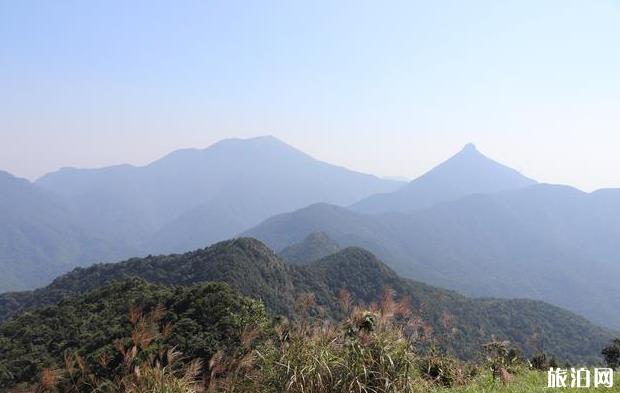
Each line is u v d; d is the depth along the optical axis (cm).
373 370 629
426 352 855
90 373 671
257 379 650
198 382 638
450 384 842
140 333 659
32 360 2097
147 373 614
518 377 911
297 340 662
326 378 616
